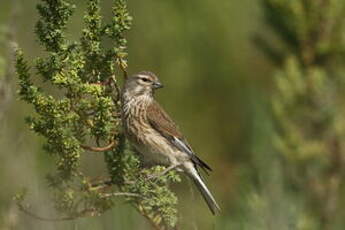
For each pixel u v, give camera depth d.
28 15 14.39
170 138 11.91
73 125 8.65
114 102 9.02
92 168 9.72
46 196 9.36
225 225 11.98
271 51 15.17
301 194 13.36
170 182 10.21
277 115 14.23
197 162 11.80
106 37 9.02
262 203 11.55
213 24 18.09
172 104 17.97
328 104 14.39
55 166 8.91
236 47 18.05
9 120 11.77
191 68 18.03
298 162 13.87
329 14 14.63
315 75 14.29
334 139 14.35
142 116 11.86
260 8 15.25
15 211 9.38
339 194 14.25
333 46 14.69
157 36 17.98
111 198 8.84
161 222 9.08
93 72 8.80
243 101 17.50
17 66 8.40
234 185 14.85
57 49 8.45
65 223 9.28
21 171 9.91
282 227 11.45
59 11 8.42
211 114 17.91
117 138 9.02
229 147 17.61
